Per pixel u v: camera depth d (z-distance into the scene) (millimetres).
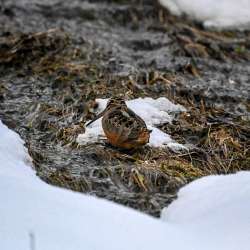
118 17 17031
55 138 11203
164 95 12680
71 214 7691
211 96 12883
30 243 6906
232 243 7707
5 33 15383
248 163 10664
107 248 7098
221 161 10641
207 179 9461
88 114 11797
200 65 14562
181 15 17156
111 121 10461
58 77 13273
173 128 11398
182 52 14984
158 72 13477
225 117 12094
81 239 7191
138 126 10398
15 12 17000
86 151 10664
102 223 7625
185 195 9180
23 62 14102
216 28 16625
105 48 14836
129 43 15438
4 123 11672
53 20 16766
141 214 8188
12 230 7172
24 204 7746
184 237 7746
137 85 12836
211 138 11133
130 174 9969
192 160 10562
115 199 9438
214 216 8367
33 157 10312
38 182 8695
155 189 9797
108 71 13539
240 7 17062
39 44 14523
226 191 8914
